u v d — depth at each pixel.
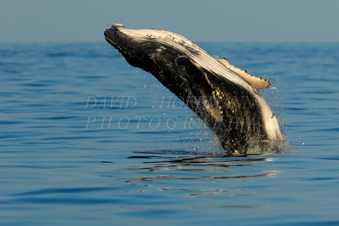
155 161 53.50
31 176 46.84
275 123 55.50
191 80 51.72
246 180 44.00
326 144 63.88
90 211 36.00
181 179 44.41
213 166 49.91
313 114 92.06
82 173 47.88
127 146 64.38
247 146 54.97
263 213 35.12
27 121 85.38
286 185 42.44
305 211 35.53
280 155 55.16
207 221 33.69
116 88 138.75
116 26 53.28
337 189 41.28
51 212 35.88
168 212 35.47
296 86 143.75
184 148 62.50
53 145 65.06
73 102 110.75
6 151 60.78
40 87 140.75
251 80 53.66
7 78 168.12
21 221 34.00
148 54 51.66
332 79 166.88
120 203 37.69
